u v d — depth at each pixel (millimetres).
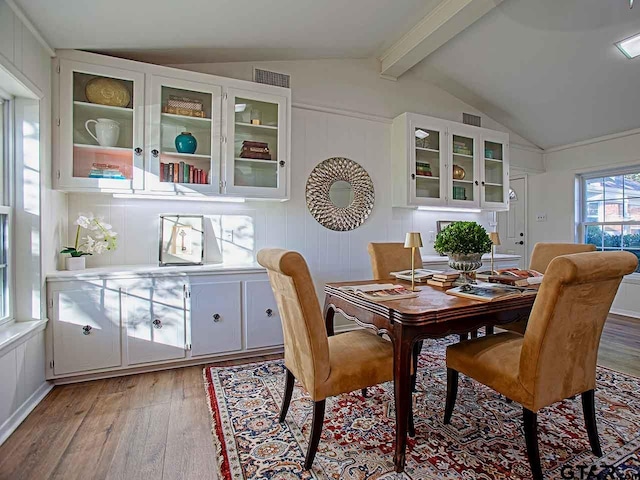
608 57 3086
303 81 3299
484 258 3766
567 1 2604
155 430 1750
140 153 2457
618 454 1561
